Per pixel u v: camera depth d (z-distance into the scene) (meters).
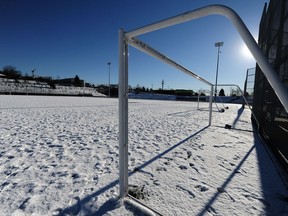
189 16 0.86
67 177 1.66
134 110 8.51
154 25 0.99
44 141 2.78
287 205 1.34
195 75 2.54
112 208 1.22
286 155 1.97
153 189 1.49
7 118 4.83
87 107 9.08
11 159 2.04
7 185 1.50
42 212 1.18
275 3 2.82
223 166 2.01
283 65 2.31
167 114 6.98
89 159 2.09
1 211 1.18
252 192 1.50
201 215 1.20
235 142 3.01
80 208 1.22
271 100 2.72
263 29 4.38
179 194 1.43
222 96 27.77
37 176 1.67
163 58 1.48
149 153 2.37
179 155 2.32
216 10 0.78
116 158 2.14
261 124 3.61
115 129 3.81
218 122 5.20
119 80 1.19
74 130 3.63
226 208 1.28
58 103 11.21
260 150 2.59
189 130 3.92
